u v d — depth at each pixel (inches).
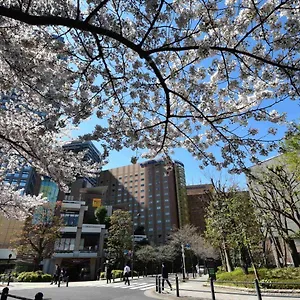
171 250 1626.5
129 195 3090.6
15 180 1593.3
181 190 2871.6
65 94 179.6
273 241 629.6
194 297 382.6
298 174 468.4
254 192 560.4
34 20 121.5
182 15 145.3
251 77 184.9
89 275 1247.5
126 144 215.3
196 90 194.4
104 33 134.3
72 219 1382.9
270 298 333.4
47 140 236.4
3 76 190.7
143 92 205.0
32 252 1052.5
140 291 530.9
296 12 143.6
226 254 701.9
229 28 158.1
